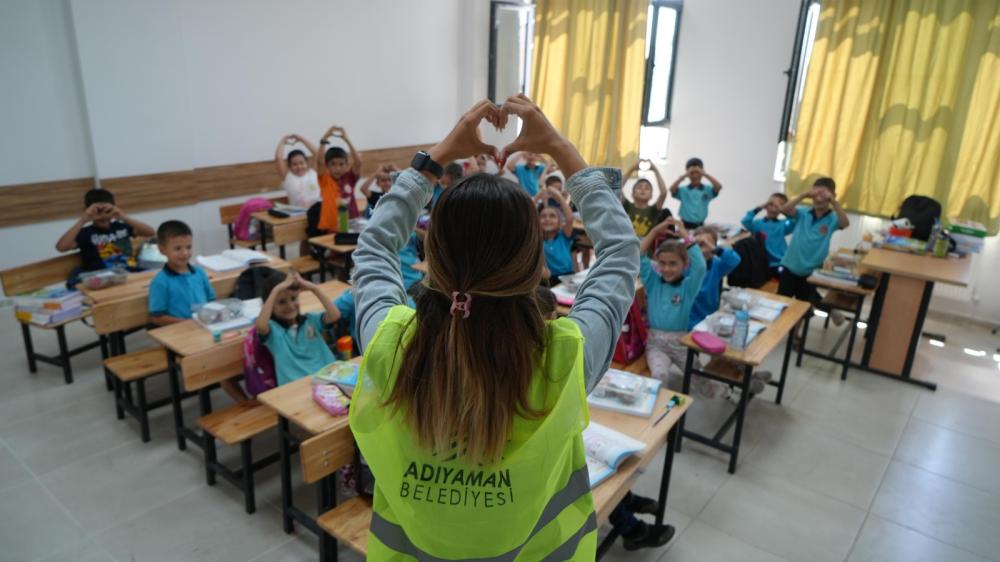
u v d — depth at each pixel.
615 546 2.38
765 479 2.81
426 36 6.79
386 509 0.75
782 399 3.52
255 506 2.53
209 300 3.24
